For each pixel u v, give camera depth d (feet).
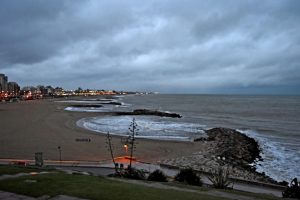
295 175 112.06
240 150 153.89
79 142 163.02
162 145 160.56
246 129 253.65
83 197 33.32
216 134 203.31
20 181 41.34
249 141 182.80
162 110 468.75
